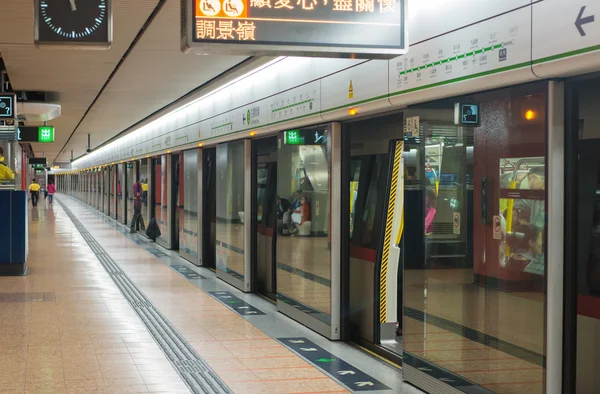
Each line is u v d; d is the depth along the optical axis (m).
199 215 13.23
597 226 4.07
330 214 7.19
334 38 4.12
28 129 16.52
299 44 4.07
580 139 4.07
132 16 6.67
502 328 4.50
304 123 7.57
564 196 4.07
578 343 4.11
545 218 4.09
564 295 4.10
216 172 11.98
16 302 8.94
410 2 5.29
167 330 7.48
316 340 7.18
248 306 9.08
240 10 4.01
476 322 4.76
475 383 4.77
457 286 4.96
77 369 5.82
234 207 10.80
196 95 12.09
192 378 5.64
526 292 4.27
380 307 6.79
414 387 5.51
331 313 7.16
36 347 6.56
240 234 10.45
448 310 5.07
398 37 4.20
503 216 4.47
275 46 4.05
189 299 9.52
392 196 6.71
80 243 17.59
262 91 9.03
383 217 6.72
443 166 5.08
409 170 5.55
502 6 4.23
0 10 6.54
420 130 5.37
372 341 6.81
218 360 6.27
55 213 33.06
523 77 4.07
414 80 5.25
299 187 8.06
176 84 11.19
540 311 4.15
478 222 4.72
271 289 9.74
